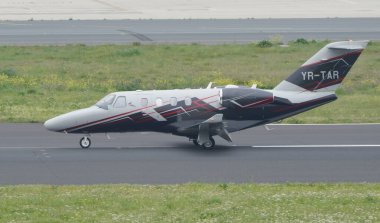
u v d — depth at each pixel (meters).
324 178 86.62
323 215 65.94
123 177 87.31
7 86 156.12
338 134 113.50
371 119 125.25
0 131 116.88
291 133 114.44
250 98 103.25
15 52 194.75
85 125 103.69
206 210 68.19
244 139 110.00
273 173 89.12
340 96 147.75
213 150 102.50
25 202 71.88
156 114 103.25
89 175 88.38
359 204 70.38
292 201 71.50
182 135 103.94
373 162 95.06
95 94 150.50
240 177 87.06
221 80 160.38
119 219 65.25
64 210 68.88
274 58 187.12
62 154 100.31
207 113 103.44
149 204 70.94
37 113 131.25
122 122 103.56
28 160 96.69
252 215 66.00
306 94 104.75
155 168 91.88
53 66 178.25
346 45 104.06
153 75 170.00
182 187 80.19
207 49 197.00
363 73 170.38
